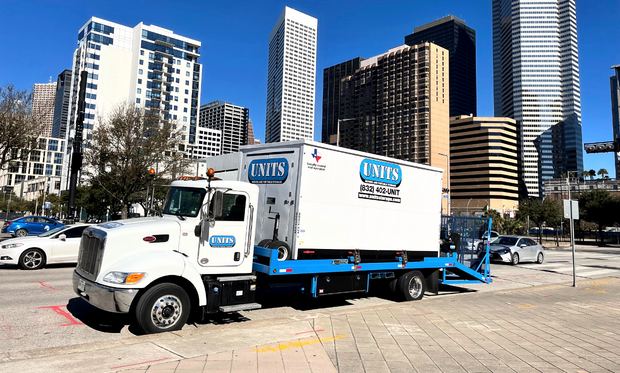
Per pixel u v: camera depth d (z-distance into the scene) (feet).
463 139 465.06
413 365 15.38
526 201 167.32
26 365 13.43
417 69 442.91
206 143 583.58
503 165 440.86
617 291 38.91
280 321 21.22
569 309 28.86
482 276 35.88
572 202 42.63
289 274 22.79
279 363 14.61
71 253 42.16
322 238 24.22
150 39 375.45
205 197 21.03
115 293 17.52
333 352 16.48
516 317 25.23
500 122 450.30
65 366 13.39
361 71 506.07
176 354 14.99
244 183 22.44
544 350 18.15
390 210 28.58
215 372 13.30
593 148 68.13
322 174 24.32
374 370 14.64
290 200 23.58
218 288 20.42
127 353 14.94
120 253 18.71
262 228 24.94
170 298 18.84
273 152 25.36
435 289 32.12
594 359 16.99
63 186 293.23
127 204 87.76
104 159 85.46
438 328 21.36
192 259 20.42
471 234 36.42
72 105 352.90
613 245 167.12
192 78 402.31
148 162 87.25
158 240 19.63
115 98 357.61
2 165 65.10
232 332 18.60
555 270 58.75
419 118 437.17
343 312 24.18
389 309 25.72
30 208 280.72
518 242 67.87
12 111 63.31
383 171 28.25
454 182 467.52
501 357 16.87
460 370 15.07
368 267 26.71
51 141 424.05
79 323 21.39
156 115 91.56
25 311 23.49
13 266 42.39
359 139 498.28
